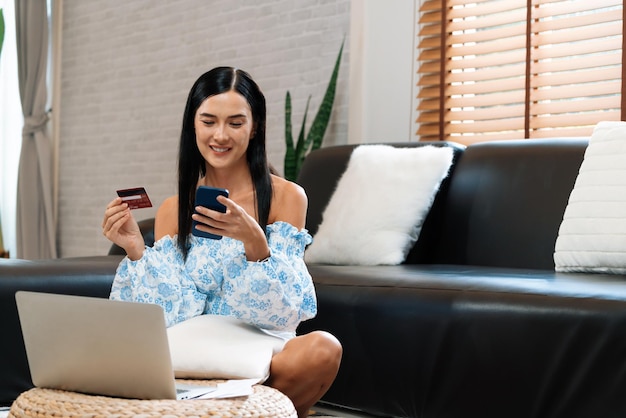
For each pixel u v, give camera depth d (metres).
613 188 2.76
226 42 5.47
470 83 4.08
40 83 6.82
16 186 6.98
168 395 1.60
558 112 3.70
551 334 2.12
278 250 2.12
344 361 2.64
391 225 3.33
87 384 1.66
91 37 6.58
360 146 3.61
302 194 2.23
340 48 4.74
